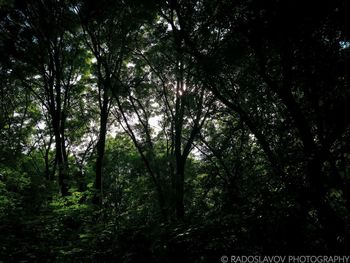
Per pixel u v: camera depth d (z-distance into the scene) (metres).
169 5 9.49
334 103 4.70
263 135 5.89
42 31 14.85
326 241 4.54
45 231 6.81
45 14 14.59
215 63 7.39
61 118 16.98
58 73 15.79
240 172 6.86
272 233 4.66
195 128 15.43
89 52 18.59
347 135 4.63
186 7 8.80
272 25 5.07
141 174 24.02
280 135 5.53
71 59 18.31
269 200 4.93
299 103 5.47
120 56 17.42
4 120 20.28
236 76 7.89
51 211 8.55
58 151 15.79
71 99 22.42
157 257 4.82
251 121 6.98
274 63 5.87
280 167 5.11
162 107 21.72
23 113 26.61
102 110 17.27
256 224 4.77
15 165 12.86
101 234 5.86
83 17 14.07
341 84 4.73
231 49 6.50
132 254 4.81
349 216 4.79
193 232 4.93
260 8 5.25
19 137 21.16
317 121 4.89
